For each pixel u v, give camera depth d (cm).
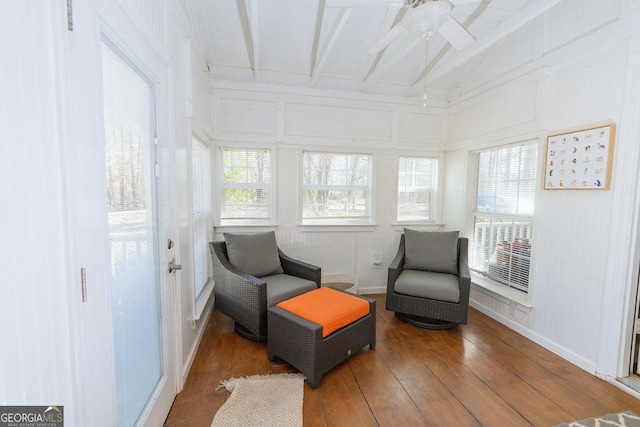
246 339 249
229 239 276
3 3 58
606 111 196
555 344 231
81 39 82
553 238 234
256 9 216
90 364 87
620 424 159
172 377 171
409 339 253
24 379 64
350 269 361
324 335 190
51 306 72
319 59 283
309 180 349
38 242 67
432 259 307
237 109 318
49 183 71
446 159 376
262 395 179
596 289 203
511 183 289
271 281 267
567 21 221
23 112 63
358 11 243
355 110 346
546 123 239
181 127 194
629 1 182
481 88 311
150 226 143
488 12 248
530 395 183
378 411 168
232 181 329
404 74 327
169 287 166
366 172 364
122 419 112
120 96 111
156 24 147
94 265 89
